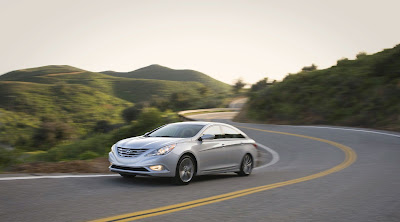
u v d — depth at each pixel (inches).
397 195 277.6
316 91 1665.8
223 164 358.9
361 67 1731.1
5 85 5984.3
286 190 295.6
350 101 1450.5
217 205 233.1
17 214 193.5
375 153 629.3
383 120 1189.7
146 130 969.5
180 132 347.3
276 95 1834.4
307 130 1113.4
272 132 1087.6
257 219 199.6
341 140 854.5
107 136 981.2
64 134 1884.8
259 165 540.7
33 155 796.6
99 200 236.1
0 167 393.1
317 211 222.4
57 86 6289.4
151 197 252.4
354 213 219.0
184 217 198.8
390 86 1343.5
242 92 5036.9
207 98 4212.6
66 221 181.5
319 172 419.8
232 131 386.3
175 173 305.7
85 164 416.8
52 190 264.2
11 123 3811.5
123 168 306.5
